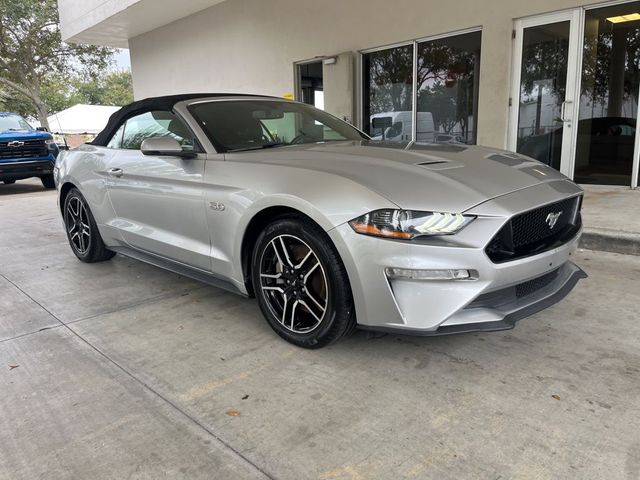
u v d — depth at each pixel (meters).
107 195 4.23
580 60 6.91
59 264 5.04
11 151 12.27
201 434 2.15
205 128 3.43
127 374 2.69
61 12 15.67
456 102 8.32
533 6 7.07
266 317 3.05
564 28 6.96
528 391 2.39
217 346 2.99
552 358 2.71
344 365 2.70
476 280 2.35
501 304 2.55
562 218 2.89
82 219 4.87
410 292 2.38
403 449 2.00
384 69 9.23
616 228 4.86
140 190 3.78
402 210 2.37
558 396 2.34
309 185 2.65
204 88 13.12
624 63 6.65
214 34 12.37
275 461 1.96
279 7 10.62
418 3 8.31
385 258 2.38
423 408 2.28
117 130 4.32
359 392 2.43
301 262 2.79
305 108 4.22
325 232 2.57
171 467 1.95
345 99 9.54
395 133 9.27
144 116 3.98
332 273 2.59
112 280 4.40
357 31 9.31
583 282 3.93
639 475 1.81
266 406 2.34
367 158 2.87
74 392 2.53
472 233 2.34
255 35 11.34
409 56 8.79
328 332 2.70
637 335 2.96
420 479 1.84
